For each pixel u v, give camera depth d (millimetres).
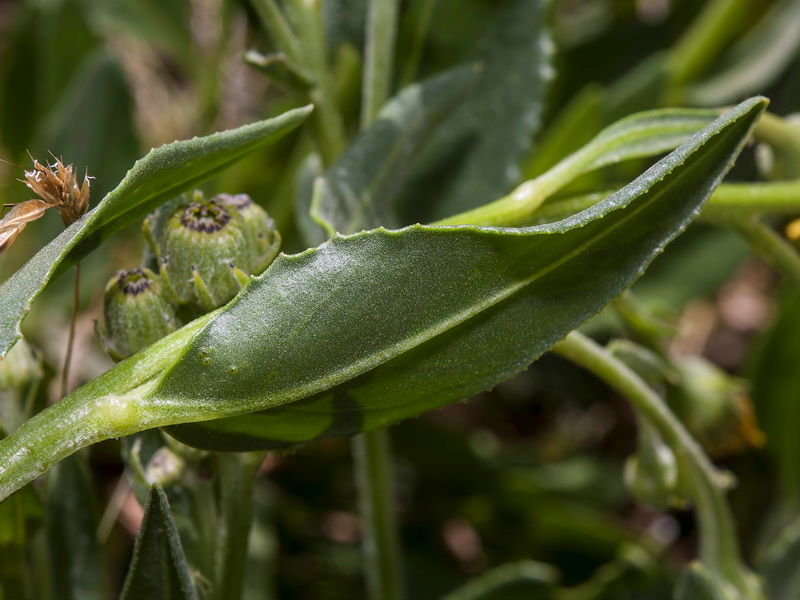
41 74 396
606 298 209
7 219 210
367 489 290
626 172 341
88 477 258
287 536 366
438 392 213
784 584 290
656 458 271
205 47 439
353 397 210
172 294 221
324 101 276
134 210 211
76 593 258
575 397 412
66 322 376
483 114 301
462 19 305
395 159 260
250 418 211
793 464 331
